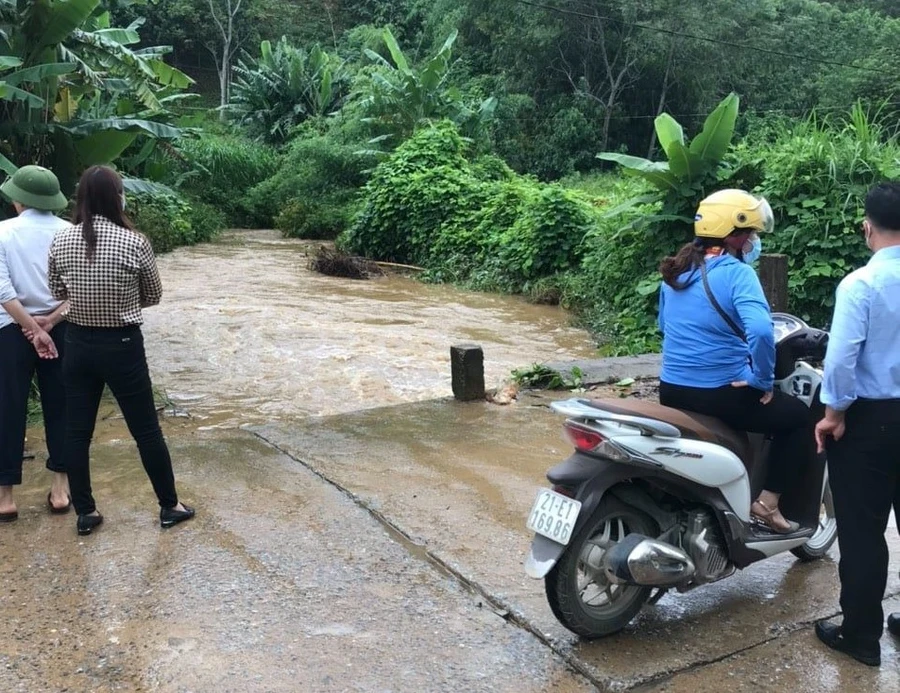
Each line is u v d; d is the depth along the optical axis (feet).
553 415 20.10
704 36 116.16
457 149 67.10
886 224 9.28
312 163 87.25
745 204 10.52
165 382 26.68
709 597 11.32
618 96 128.47
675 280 10.87
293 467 16.29
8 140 25.38
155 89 33.09
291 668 9.45
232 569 11.93
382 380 27.30
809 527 11.54
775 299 22.62
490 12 124.98
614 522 10.36
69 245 12.32
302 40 159.94
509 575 11.75
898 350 9.16
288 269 56.49
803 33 132.77
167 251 65.82
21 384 13.65
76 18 24.67
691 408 10.87
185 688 9.07
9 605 10.98
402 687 9.12
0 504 13.76
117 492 15.03
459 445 17.67
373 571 11.92
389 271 58.90
